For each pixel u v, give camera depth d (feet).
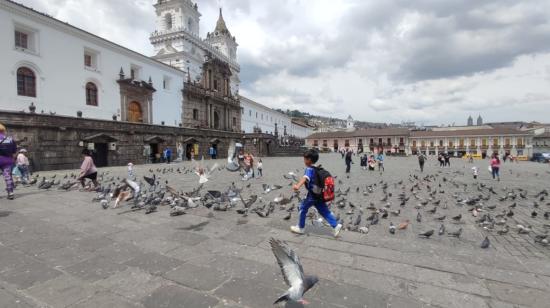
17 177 42.24
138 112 123.75
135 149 98.84
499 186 50.01
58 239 17.29
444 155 109.70
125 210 24.95
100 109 104.68
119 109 112.47
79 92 96.99
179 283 12.07
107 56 107.86
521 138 251.19
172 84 145.79
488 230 21.16
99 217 22.56
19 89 81.30
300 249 16.06
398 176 64.28
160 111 136.77
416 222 23.59
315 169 18.19
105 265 13.75
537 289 11.62
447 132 283.18
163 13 177.47
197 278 12.50
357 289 11.66
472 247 17.56
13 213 23.53
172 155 118.83
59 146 73.51
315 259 14.65
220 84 196.03
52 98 88.74
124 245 16.43
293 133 388.78
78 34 96.43
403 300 10.85
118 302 10.62
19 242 16.71
